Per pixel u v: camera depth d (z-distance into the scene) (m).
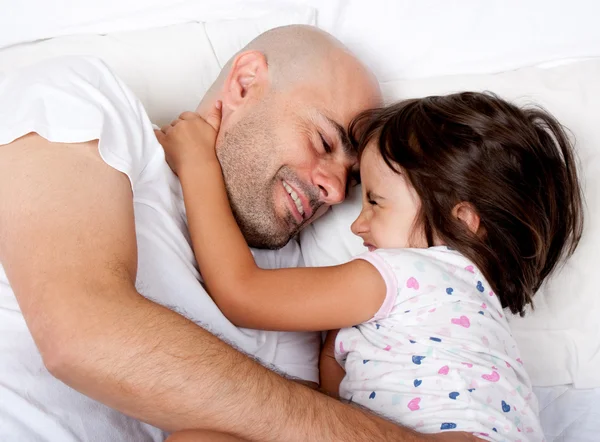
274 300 1.02
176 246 1.04
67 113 0.92
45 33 1.49
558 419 1.23
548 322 1.24
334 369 1.19
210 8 1.52
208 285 1.04
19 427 0.82
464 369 0.97
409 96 1.45
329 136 1.18
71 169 0.87
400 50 1.52
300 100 1.17
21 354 0.90
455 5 1.50
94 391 0.76
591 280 1.25
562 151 1.22
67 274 0.78
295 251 1.33
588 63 1.45
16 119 0.91
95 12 1.50
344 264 1.06
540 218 1.13
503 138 1.12
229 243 1.06
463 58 1.52
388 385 0.99
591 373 1.22
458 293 1.04
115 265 0.81
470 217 1.11
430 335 1.00
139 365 0.74
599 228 1.27
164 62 1.45
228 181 1.17
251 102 1.18
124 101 1.01
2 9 1.47
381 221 1.14
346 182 1.21
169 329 0.77
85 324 0.75
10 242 0.82
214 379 0.77
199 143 1.17
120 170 0.90
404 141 1.13
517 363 1.03
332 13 1.53
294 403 0.81
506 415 0.95
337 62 1.20
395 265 1.04
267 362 1.11
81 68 1.00
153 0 1.51
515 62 1.51
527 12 1.49
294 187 1.17
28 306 0.77
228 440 0.76
